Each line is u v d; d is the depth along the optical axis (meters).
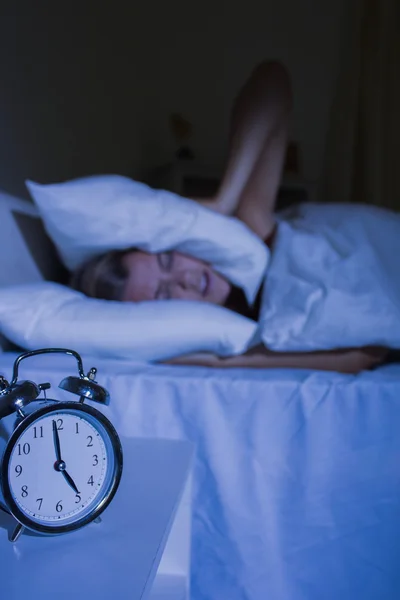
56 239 1.14
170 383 0.84
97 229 1.09
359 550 0.82
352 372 0.97
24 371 0.87
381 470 0.81
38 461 0.49
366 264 1.02
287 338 0.97
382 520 0.81
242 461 0.84
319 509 0.82
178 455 0.67
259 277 1.21
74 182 1.09
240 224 1.20
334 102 2.42
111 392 0.85
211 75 2.40
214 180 2.26
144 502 0.54
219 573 0.84
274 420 0.82
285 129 1.50
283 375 0.87
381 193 2.29
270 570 0.83
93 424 0.51
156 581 0.68
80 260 1.21
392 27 2.24
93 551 0.46
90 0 1.77
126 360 0.97
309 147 2.48
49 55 1.45
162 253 1.19
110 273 1.17
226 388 0.83
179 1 2.36
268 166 1.46
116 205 1.08
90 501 0.50
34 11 1.37
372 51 2.26
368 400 0.80
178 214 1.11
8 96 1.22
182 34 2.38
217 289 1.25
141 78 2.31
